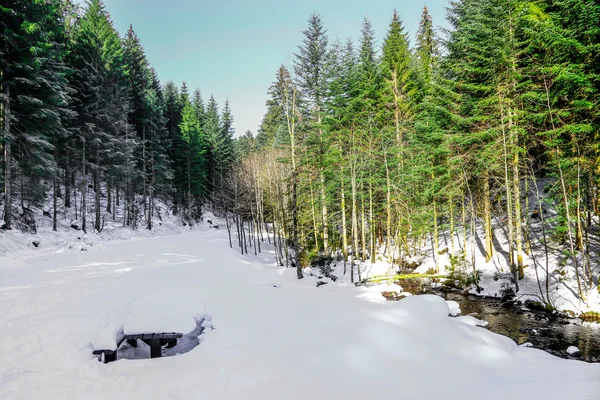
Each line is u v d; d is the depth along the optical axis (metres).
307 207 24.78
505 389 5.10
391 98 22.23
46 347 5.70
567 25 13.27
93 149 28.97
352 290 12.98
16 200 23.70
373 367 5.47
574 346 9.72
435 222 20.69
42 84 20.55
